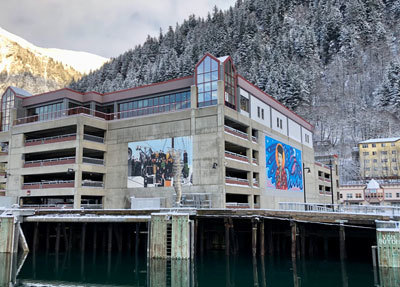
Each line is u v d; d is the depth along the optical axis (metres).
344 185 125.56
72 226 48.12
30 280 31.50
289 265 36.34
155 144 53.53
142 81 189.50
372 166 148.38
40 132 61.38
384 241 29.83
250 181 55.69
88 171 54.47
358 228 38.94
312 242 42.75
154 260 35.28
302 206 63.22
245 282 29.58
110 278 31.95
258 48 198.75
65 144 55.19
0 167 63.84
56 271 34.91
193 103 51.91
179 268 34.31
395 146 146.62
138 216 38.84
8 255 41.16
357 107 185.50
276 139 66.38
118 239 44.69
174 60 178.25
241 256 41.47
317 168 89.44
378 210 39.31
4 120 66.44
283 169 68.12
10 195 60.53
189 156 50.66
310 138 86.62
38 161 58.31
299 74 186.62
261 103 62.88
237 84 55.50
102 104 61.84
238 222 43.59
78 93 61.91
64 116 59.72
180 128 52.06
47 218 41.97
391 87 178.38
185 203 48.44
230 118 51.94
